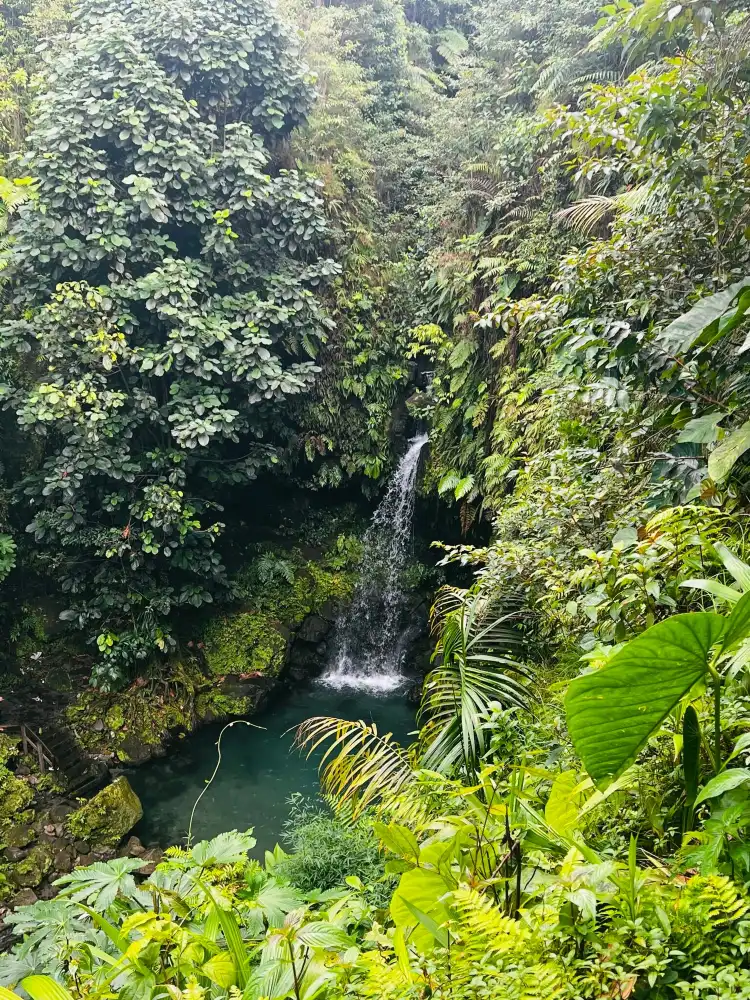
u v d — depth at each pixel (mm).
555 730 2580
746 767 1475
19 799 5305
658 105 2531
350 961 1465
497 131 7066
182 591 7266
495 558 3156
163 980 1642
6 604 7055
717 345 2297
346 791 2797
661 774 1676
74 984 1716
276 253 7352
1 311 6680
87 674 6945
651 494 2535
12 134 7336
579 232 5574
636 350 2504
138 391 6484
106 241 6160
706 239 2607
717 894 1103
